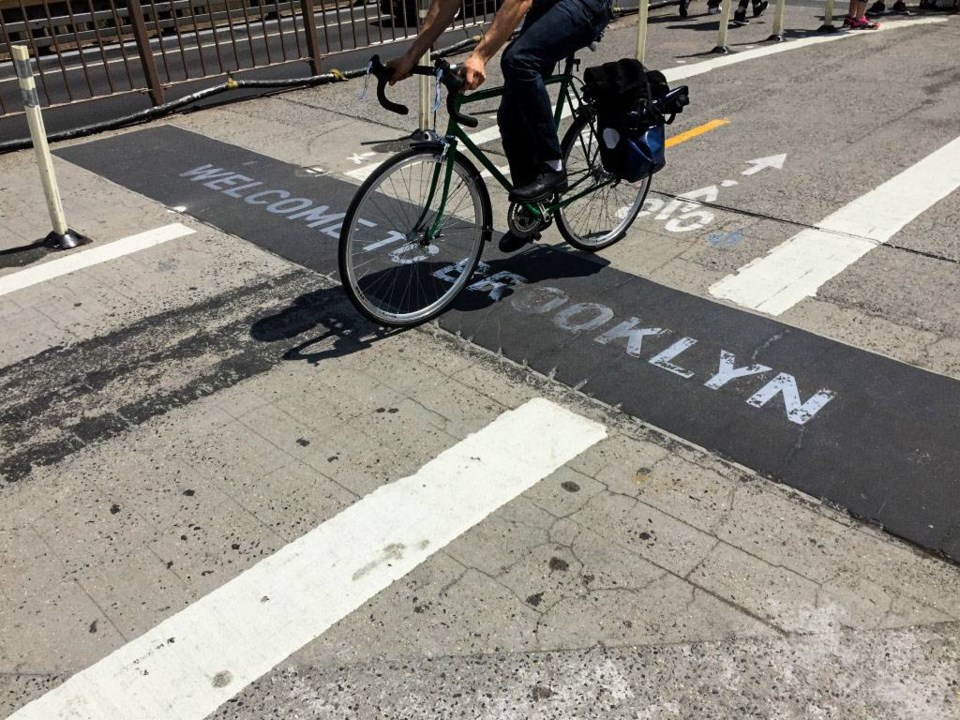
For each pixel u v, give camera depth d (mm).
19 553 3027
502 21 3867
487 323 4340
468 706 2447
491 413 3672
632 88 4324
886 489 3191
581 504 3162
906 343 4082
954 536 2979
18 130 8219
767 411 3623
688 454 3400
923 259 4879
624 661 2566
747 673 2527
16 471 3438
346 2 14094
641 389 3787
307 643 2648
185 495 3268
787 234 5242
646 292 4586
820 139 6910
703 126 7352
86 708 2473
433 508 3160
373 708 2449
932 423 3525
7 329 4504
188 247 5371
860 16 10867
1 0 10961
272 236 5457
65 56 12172
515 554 2951
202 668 2582
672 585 2820
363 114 8102
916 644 2604
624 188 5141
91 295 4820
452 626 2689
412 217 4430
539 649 2609
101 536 3090
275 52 11672
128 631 2709
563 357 4039
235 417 3707
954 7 11953
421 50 3922
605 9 4160
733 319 4312
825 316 4320
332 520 3119
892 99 7852
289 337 4305
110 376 4043
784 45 10188
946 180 5961
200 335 4355
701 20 12000
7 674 2580
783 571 2865
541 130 4188
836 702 2443
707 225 5410
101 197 6270
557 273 4816
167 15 13141
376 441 3521
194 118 8195
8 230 5734
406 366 4023
